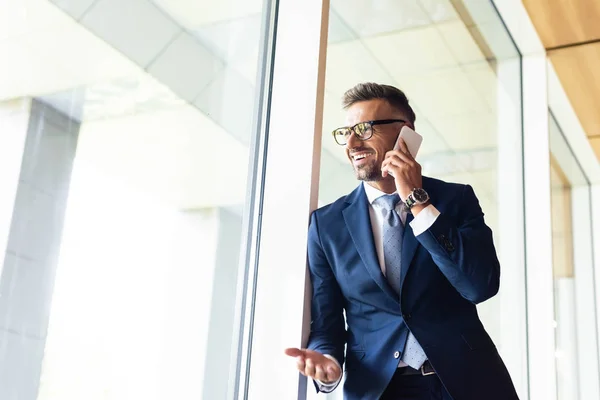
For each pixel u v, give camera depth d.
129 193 2.81
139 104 2.95
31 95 2.65
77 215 2.68
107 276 2.66
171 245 2.73
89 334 2.58
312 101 2.00
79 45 2.84
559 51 3.92
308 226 1.92
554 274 3.87
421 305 1.79
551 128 4.41
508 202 3.47
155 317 2.64
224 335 2.51
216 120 2.87
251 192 2.17
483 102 3.31
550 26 3.71
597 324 5.25
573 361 4.47
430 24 2.88
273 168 2.01
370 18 2.43
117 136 2.87
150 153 2.91
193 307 2.61
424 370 1.76
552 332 3.53
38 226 2.61
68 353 2.56
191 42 3.00
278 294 1.91
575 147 5.05
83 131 2.78
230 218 2.70
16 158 2.57
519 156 3.81
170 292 2.65
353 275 1.83
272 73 2.16
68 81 2.78
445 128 2.82
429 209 1.78
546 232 3.69
